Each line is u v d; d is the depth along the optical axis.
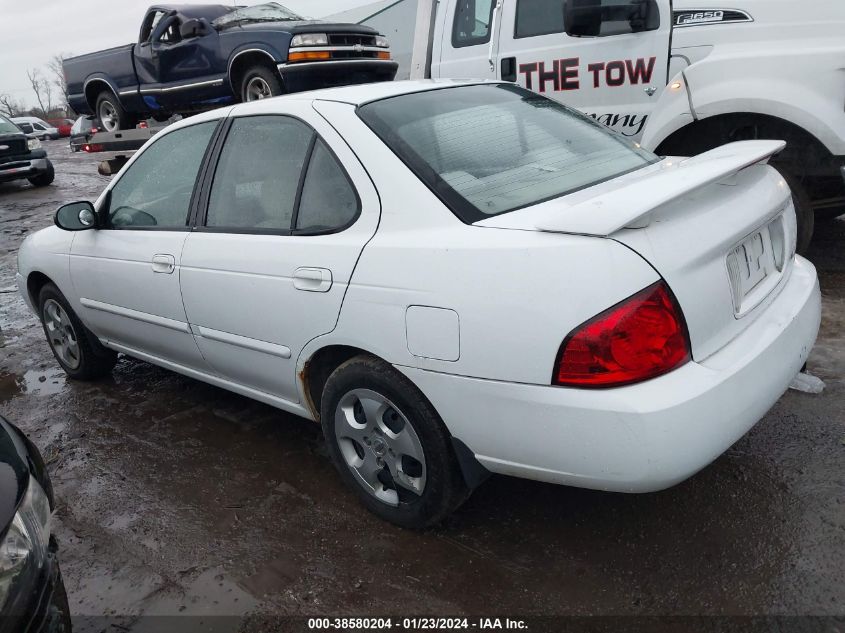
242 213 3.09
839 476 2.79
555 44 5.36
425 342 2.33
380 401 2.59
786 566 2.38
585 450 2.09
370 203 2.57
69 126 36.25
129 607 2.51
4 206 12.53
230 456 3.45
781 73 4.27
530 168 2.69
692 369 2.09
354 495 3.03
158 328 3.59
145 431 3.80
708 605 2.26
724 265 2.23
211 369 3.47
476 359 2.21
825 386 3.44
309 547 2.73
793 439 3.06
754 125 4.55
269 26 8.00
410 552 2.64
